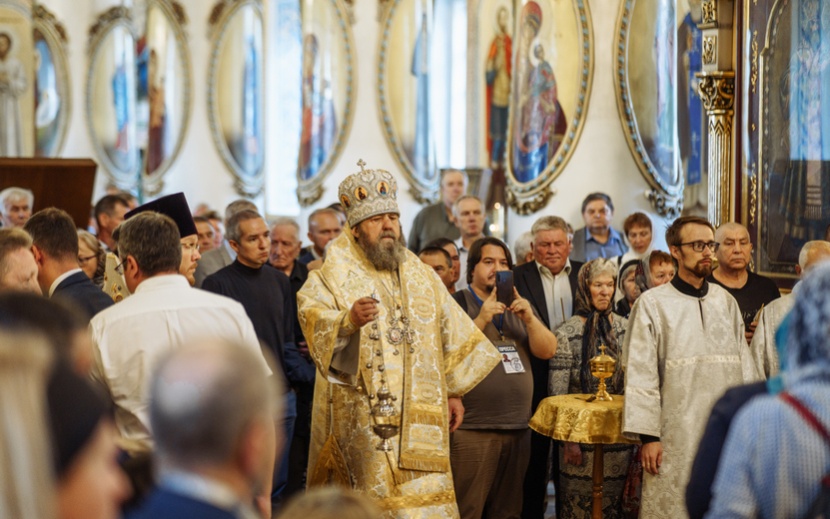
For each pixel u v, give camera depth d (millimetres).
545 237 6414
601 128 8484
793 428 2307
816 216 6012
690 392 4863
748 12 6836
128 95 16297
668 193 8633
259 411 1913
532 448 5973
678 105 8641
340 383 4750
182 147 15500
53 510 1432
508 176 8961
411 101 11781
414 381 4848
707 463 2869
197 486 1873
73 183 9219
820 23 6023
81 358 2367
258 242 5844
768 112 6578
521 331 5719
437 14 11992
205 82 15508
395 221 5023
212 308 3748
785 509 2307
